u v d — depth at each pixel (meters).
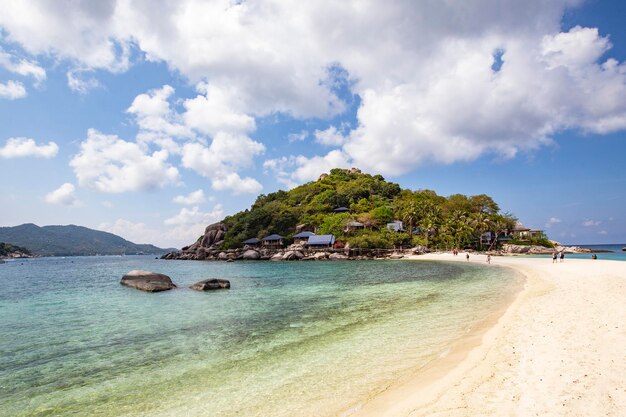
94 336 14.77
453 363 9.55
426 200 107.69
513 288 24.70
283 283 33.75
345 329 14.62
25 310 21.42
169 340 13.86
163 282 31.02
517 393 7.12
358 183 127.81
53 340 14.26
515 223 105.81
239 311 19.47
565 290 20.80
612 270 30.14
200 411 7.75
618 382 7.15
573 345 9.79
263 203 129.00
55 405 8.41
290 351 11.94
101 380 9.91
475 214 96.38
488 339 11.52
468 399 7.08
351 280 34.91
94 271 67.50
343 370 9.77
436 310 17.69
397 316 16.69
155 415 7.69
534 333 11.56
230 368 10.50
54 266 92.62
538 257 70.06
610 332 10.67
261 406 7.82
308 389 8.60
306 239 93.81
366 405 7.42
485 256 71.44
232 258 91.56
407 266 52.44
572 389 7.02
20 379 10.12
